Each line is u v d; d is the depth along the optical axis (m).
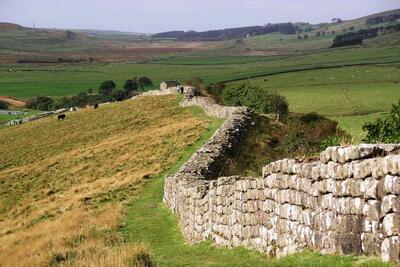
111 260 14.12
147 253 15.25
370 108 101.94
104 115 86.75
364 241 9.91
